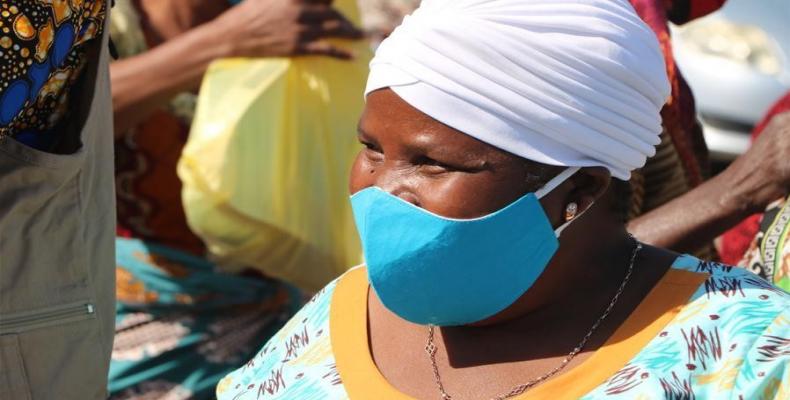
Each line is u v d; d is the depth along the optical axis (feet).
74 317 10.26
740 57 26.78
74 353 10.34
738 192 9.62
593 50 6.90
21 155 9.52
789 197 9.23
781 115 9.64
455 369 7.41
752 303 7.04
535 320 7.36
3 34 8.66
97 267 10.49
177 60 13.34
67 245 10.15
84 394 10.53
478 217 6.91
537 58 6.82
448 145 6.91
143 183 13.97
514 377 7.20
